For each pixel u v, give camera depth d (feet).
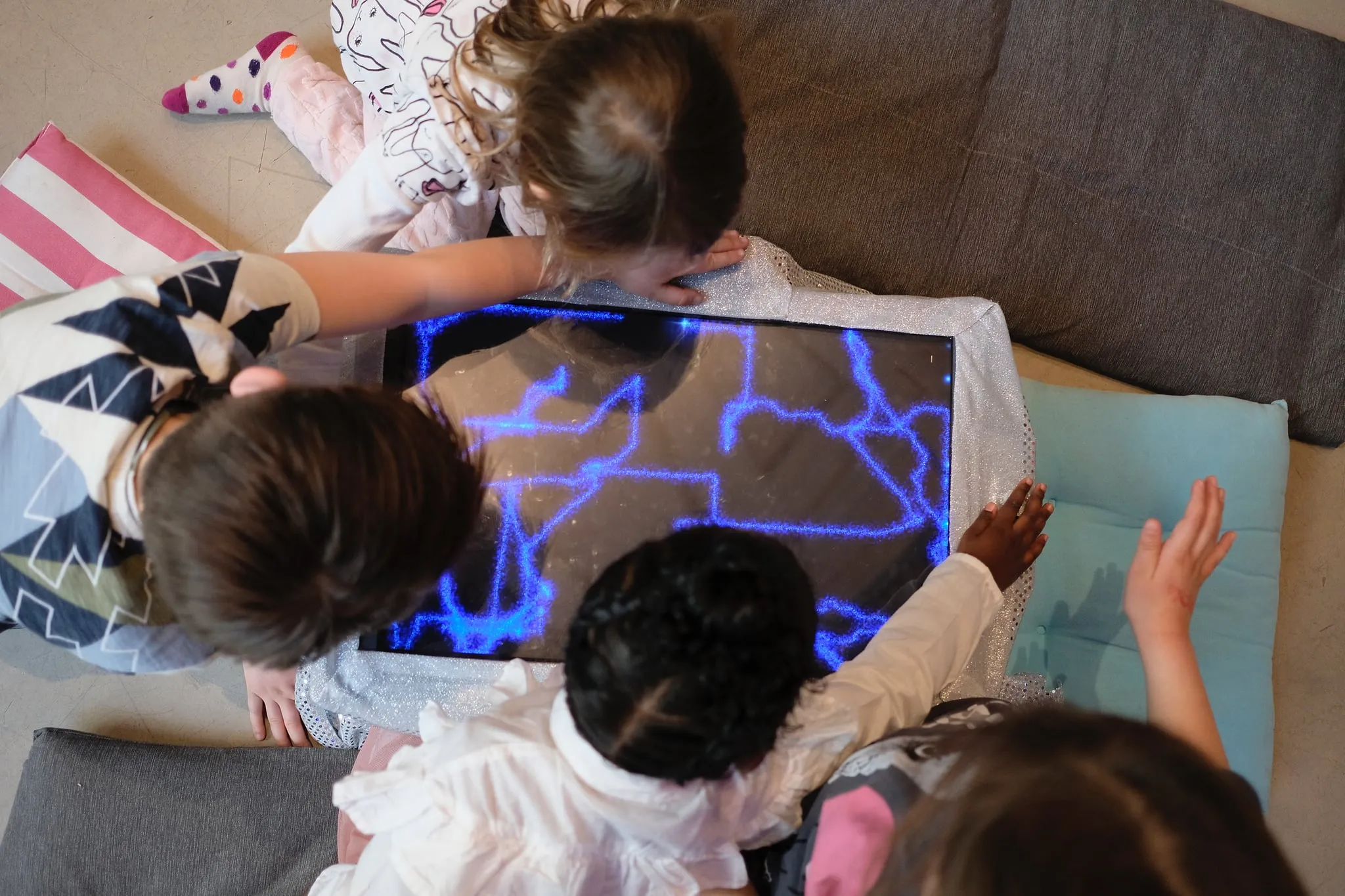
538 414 3.18
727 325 3.30
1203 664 3.92
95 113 4.42
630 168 2.39
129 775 3.57
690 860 2.45
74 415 2.18
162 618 2.42
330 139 4.20
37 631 2.45
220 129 4.48
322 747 3.73
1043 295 4.25
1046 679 3.89
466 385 3.18
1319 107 4.35
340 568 2.02
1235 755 3.86
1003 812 1.76
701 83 2.43
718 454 3.21
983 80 4.31
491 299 3.13
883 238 4.22
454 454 2.35
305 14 4.58
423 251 3.02
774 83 4.21
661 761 2.05
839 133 4.22
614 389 3.22
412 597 2.28
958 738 2.21
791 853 2.49
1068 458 4.02
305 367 3.09
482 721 2.38
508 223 3.89
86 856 3.45
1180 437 4.03
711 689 1.92
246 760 3.64
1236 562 3.98
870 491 3.24
